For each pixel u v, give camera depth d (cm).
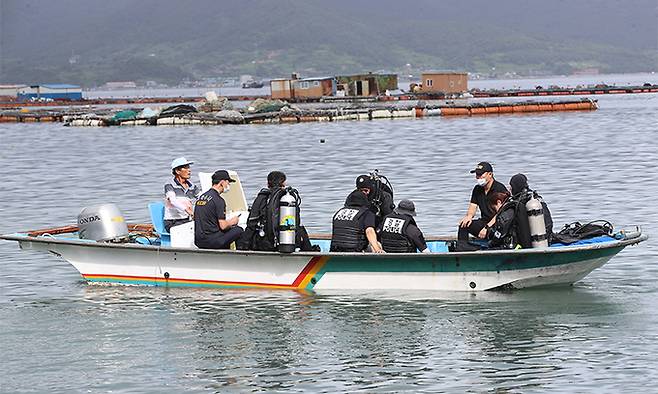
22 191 5331
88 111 16038
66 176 6091
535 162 6150
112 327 2558
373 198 2869
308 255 2786
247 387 2105
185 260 2888
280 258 2819
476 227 2855
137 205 4662
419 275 2780
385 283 2805
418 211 4181
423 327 2492
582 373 2130
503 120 10912
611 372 2128
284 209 2786
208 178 3084
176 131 10625
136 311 2698
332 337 2431
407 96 17812
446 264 2752
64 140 9688
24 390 2117
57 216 4366
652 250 3284
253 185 5378
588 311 2595
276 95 18062
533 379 2102
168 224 3045
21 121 14075
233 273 2869
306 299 2770
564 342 2342
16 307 2764
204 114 12269
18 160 7394
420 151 7175
